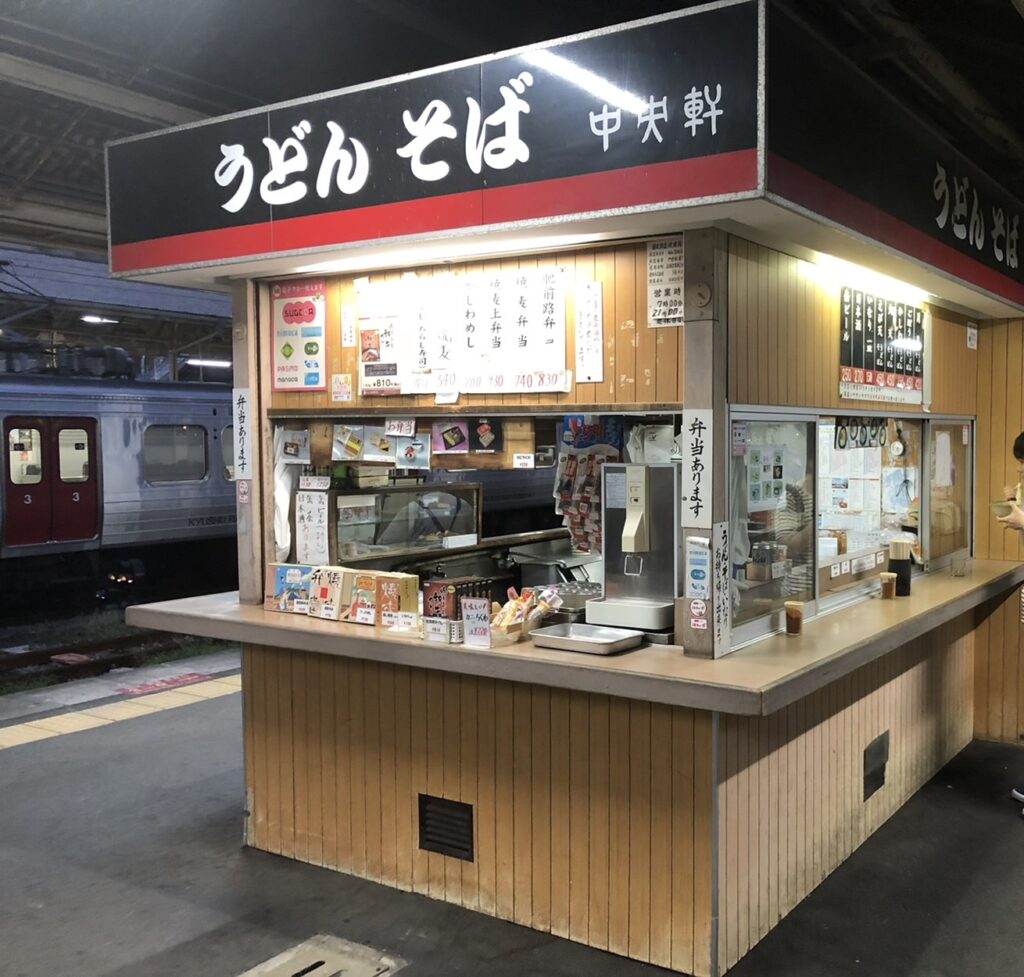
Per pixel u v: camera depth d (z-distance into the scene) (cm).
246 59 663
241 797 467
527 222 297
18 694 684
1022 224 511
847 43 501
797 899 356
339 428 394
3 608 1094
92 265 1198
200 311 1355
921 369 488
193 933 335
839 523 424
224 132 364
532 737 331
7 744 552
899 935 333
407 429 376
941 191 392
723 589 313
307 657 387
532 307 339
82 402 1058
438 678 352
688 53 264
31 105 661
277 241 354
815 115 284
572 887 327
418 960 315
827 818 380
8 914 349
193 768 508
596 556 435
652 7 580
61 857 398
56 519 1038
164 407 1136
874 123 326
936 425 523
